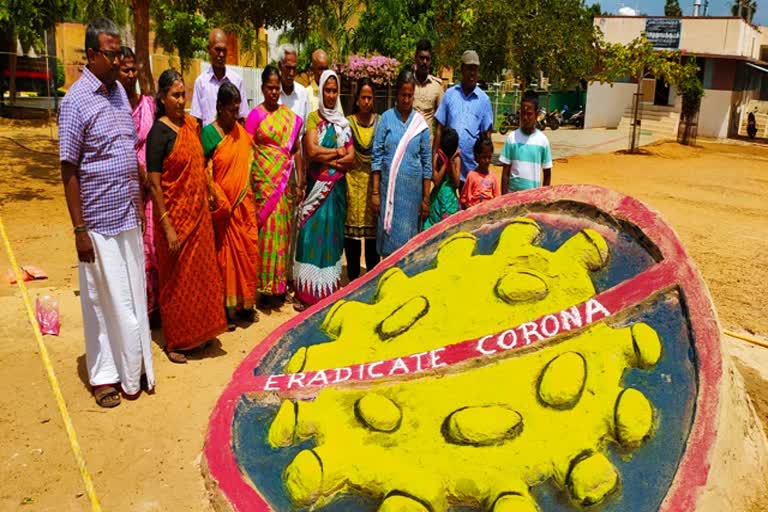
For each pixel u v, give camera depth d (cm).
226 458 347
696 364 323
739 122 3450
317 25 1555
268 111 565
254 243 556
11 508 335
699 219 1189
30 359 488
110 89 407
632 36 3259
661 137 2897
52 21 2283
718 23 3077
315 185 576
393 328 394
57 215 920
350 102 1436
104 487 355
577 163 1945
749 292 742
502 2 1664
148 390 453
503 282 394
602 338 346
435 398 341
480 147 573
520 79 1762
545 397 324
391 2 1532
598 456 295
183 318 492
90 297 422
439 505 294
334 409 350
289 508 311
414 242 469
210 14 1498
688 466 285
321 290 592
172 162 462
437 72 1636
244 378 400
